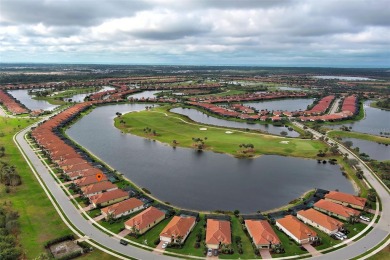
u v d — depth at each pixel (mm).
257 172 162250
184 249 95438
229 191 139875
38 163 166750
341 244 97750
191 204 127438
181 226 103062
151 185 145625
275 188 143250
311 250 95000
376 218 112438
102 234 102375
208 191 139750
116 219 111438
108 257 90812
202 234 102875
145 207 120938
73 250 93812
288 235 102875
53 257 88312
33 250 92688
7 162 166000
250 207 125312
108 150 199375
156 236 102062
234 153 191250
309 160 179625
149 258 90875
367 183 144250
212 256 92000
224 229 102688
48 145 189750
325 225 104375
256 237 98312
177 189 141500
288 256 92250
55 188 136250
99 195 123125
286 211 118312
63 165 157500
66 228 105312
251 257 91688
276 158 183000
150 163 175500
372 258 90875
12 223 101750
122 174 158250
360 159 176875
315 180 152125
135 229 101750
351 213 112062
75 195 130000
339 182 149750
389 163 167625
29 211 115812
